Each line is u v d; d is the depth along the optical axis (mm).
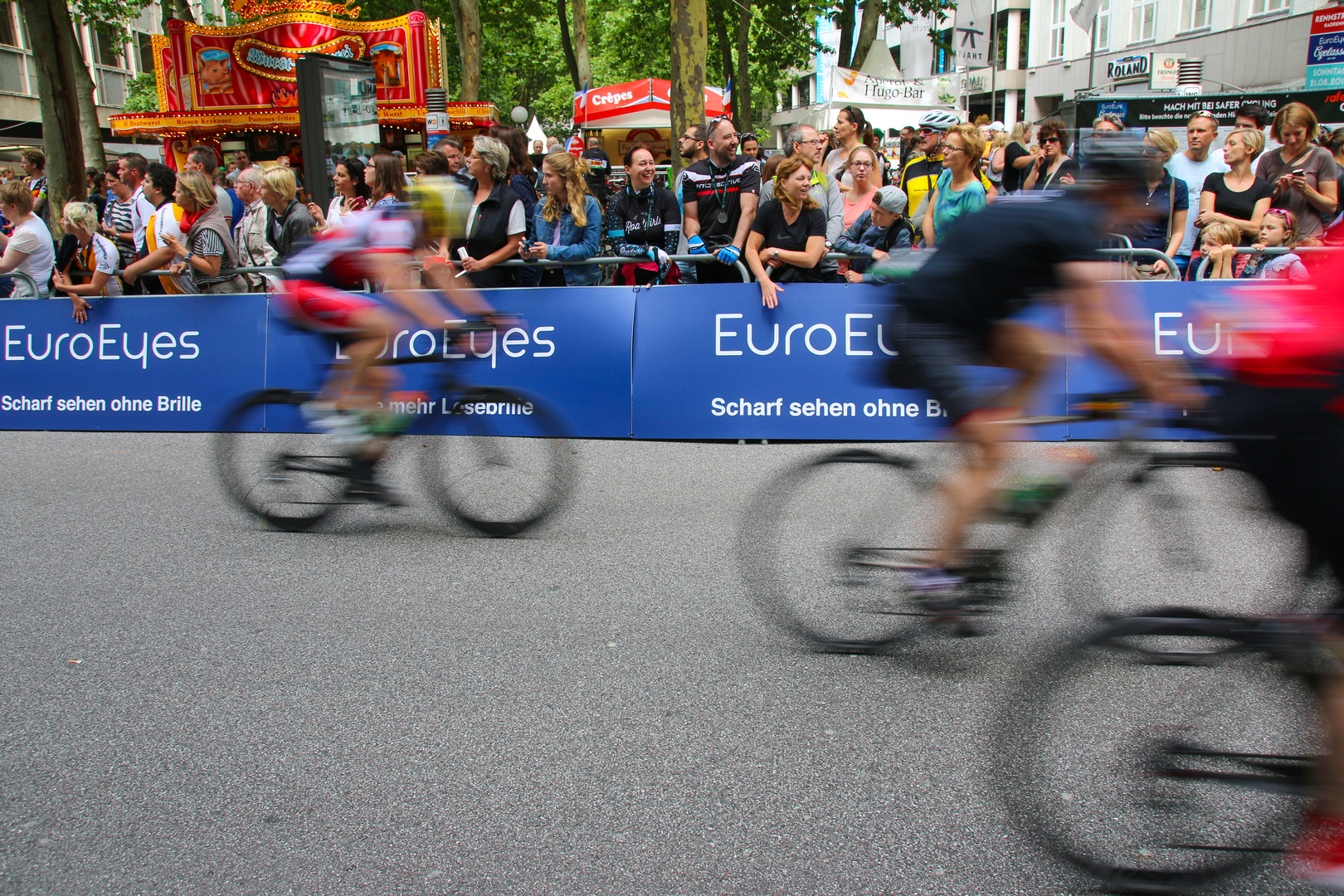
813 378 5668
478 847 2299
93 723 2889
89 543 4445
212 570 4109
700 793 2498
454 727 2838
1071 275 2771
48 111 12859
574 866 2227
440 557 4223
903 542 3203
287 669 3213
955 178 5875
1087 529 3604
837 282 5938
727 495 4938
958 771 2568
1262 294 1975
